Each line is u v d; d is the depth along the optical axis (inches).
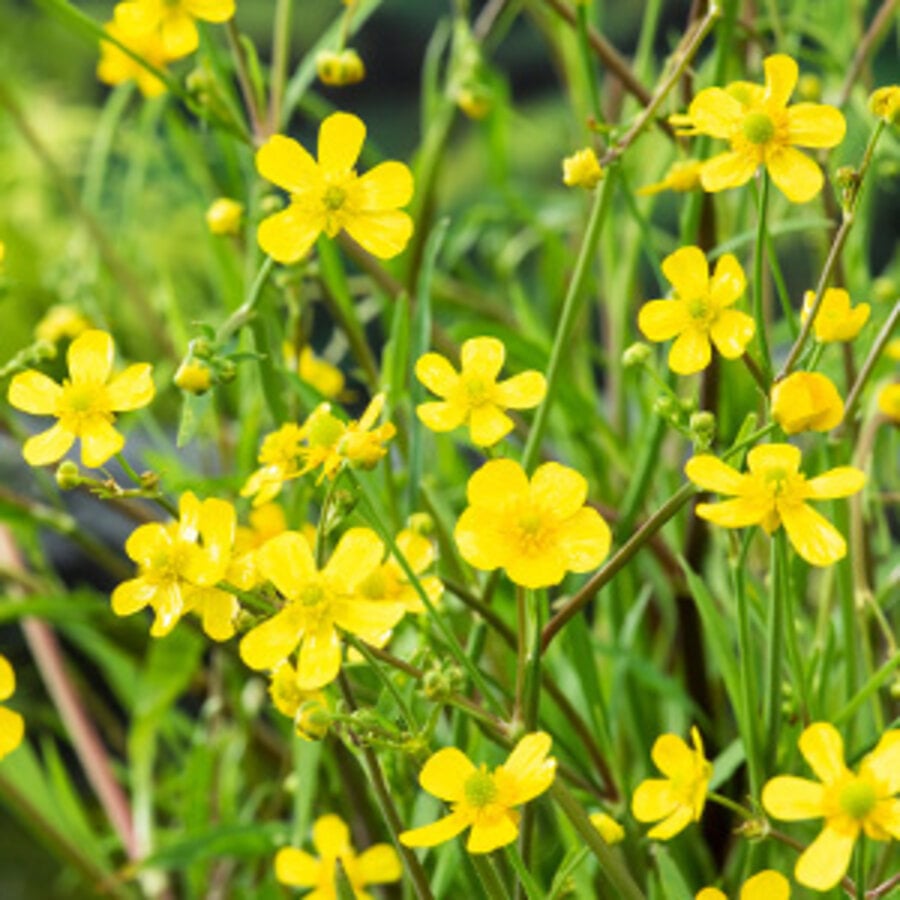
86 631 26.2
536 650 16.7
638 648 23.2
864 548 20.7
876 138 16.7
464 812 16.0
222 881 24.5
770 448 16.0
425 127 25.0
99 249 26.3
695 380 21.1
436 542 20.1
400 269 24.2
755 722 17.8
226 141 22.4
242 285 23.4
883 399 19.6
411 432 19.7
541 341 23.3
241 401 24.5
